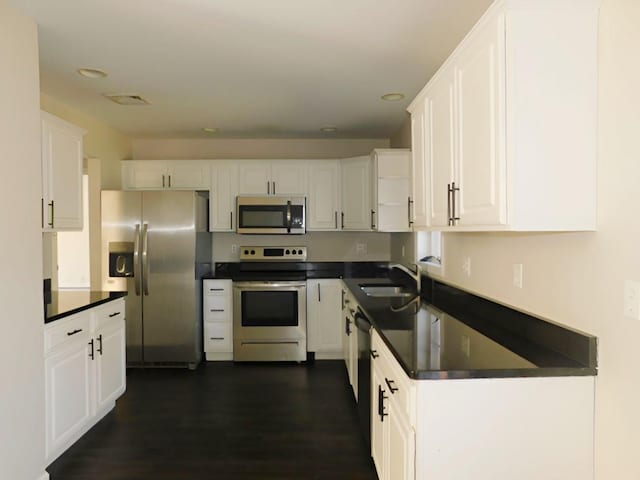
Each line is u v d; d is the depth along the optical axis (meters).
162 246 4.14
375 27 2.19
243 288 4.31
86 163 4.19
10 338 1.98
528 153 1.39
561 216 1.41
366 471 2.36
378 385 2.13
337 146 4.96
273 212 4.53
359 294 3.25
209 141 4.93
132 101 3.44
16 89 2.02
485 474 1.46
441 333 1.98
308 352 4.45
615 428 1.35
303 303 4.35
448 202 1.88
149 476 2.31
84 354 2.68
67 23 2.13
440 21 2.12
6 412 1.95
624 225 1.30
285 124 4.21
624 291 1.30
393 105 3.56
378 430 2.14
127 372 4.06
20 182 2.05
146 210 4.13
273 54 2.52
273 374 3.98
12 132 2.00
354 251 4.98
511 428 1.45
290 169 4.62
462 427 1.45
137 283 4.11
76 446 2.62
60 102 3.46
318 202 4.61
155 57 2.56
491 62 1.47
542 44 1.38
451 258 2.82
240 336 4.34
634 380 1.27
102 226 4.14
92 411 2.77
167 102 3.46
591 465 1.46
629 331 1.29
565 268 1.60
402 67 2.72
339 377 3.88
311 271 4.91
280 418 3.01
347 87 3.11
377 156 3.70
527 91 1.39
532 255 1.82
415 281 3.63
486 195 1.52
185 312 4.16
